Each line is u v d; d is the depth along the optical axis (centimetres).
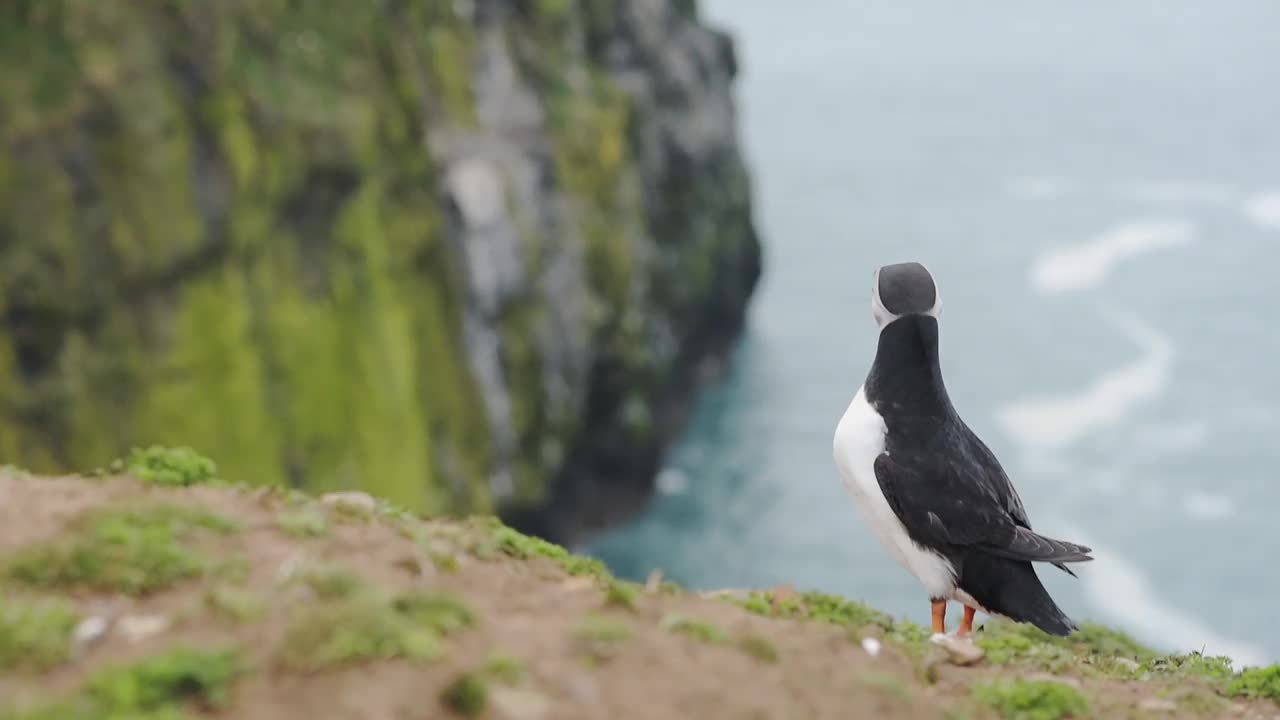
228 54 3881
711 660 643
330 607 598
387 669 573
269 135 3972
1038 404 7775
